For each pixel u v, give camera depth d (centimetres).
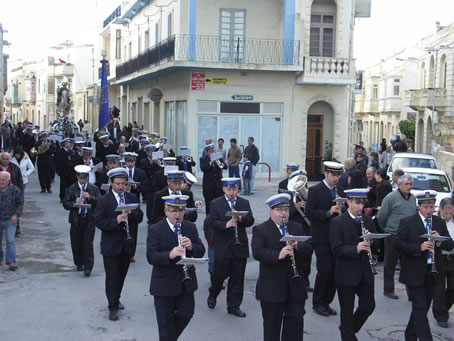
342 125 2691
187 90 2573
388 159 2667
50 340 727
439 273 737
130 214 829
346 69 2581
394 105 6066
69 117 3625
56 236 1349
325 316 840
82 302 877
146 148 1584
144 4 3428
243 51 2645
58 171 1791
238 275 832
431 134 4209
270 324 648
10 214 1045
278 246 654
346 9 2638
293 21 2570
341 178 1111
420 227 721
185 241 630
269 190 2267
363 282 698
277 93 2616
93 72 6169
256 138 2625
